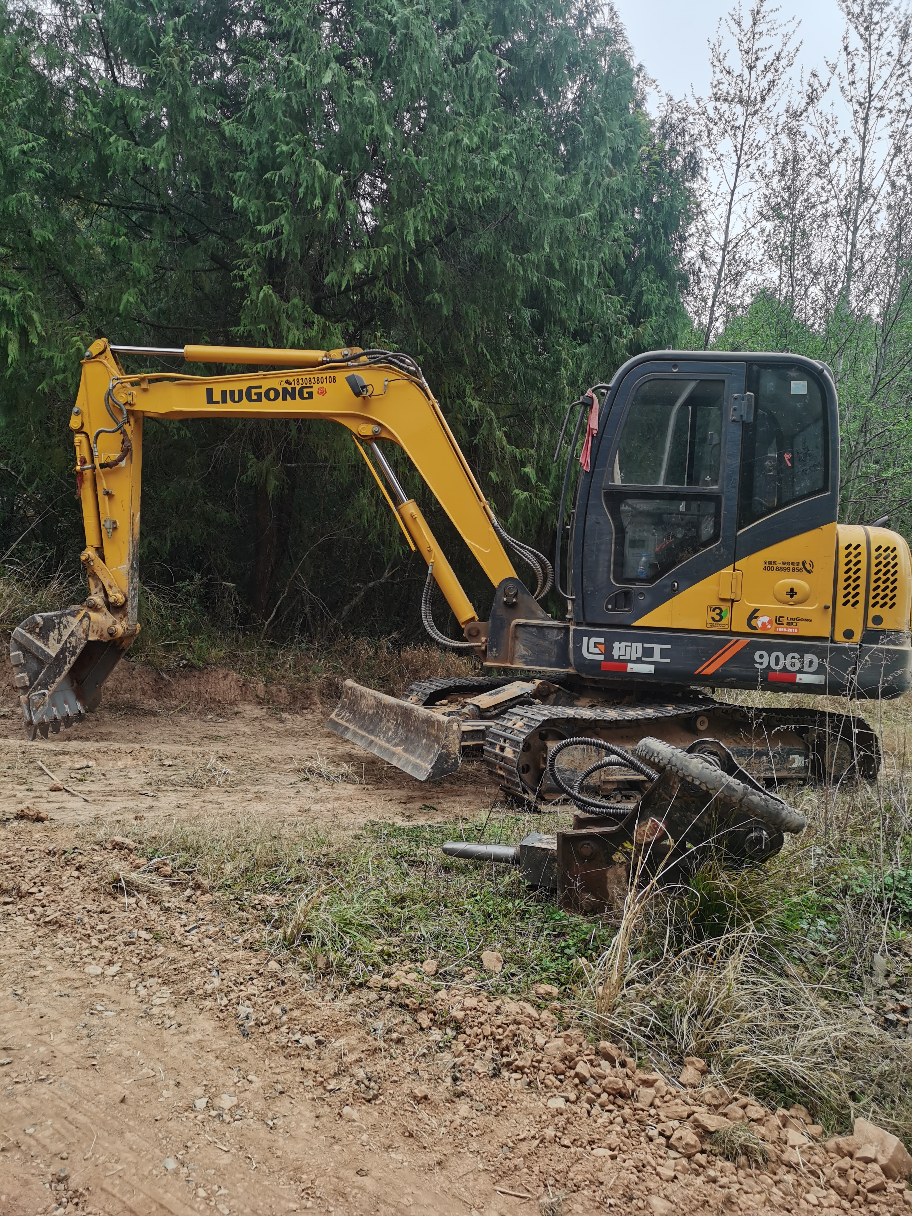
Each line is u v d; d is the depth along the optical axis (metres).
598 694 6.97
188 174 9.20
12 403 9.02
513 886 4.36
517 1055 3.08
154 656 9.59
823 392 6.22
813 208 14.27
